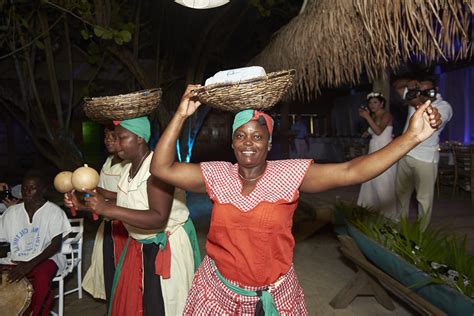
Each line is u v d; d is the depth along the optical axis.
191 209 8.11
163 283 2.60
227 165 2.03
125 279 2.72
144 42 10.30
